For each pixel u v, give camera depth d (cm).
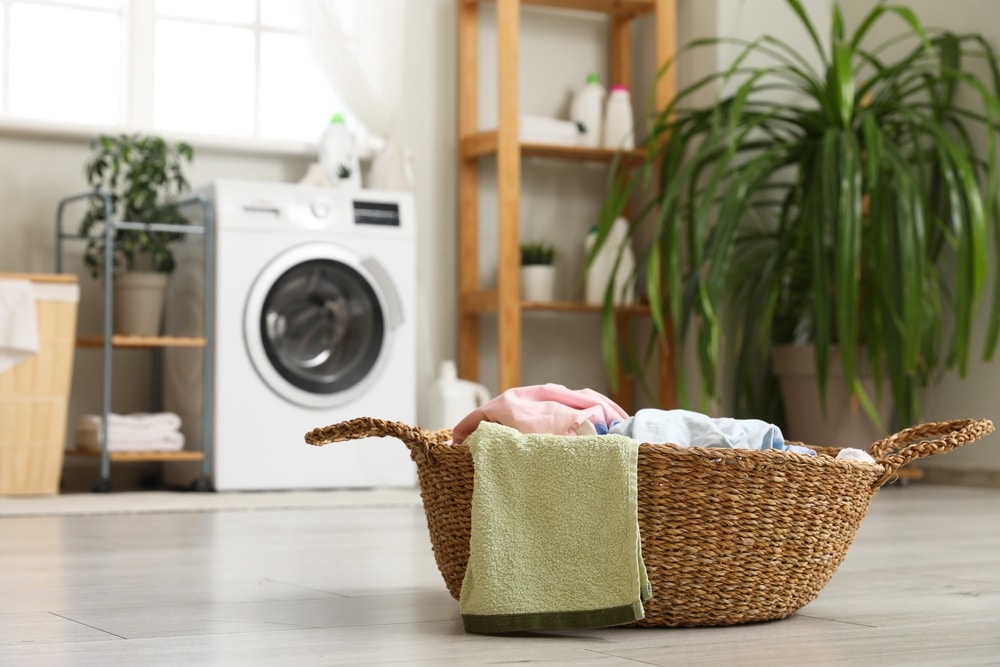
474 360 461
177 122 431
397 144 441
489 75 477
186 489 394
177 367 402
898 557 221
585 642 133
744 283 438
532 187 481
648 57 491
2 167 399
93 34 420
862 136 408
